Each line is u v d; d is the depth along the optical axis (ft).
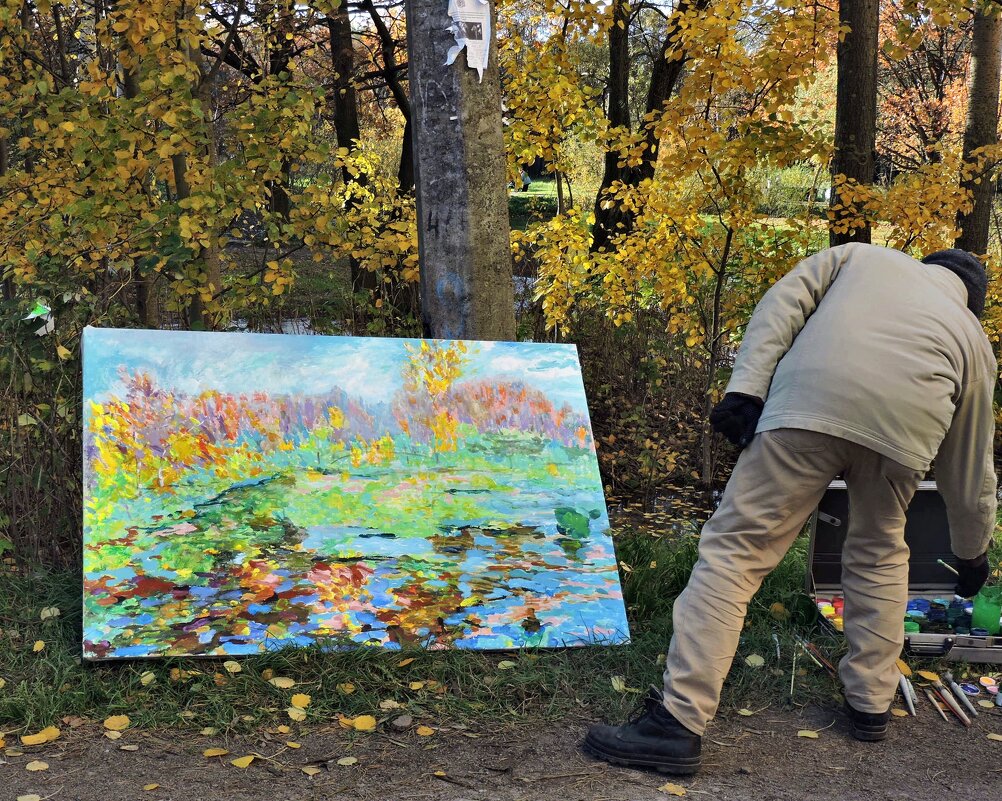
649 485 21.53
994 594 12.21
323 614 10.94
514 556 12.05
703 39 18.30
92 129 18.21
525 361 13.70
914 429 8.86
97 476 11.34
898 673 9.80
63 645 10.78
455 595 11.48
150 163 18.70
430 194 14.62
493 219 14.69
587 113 22.88
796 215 21.27
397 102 47.42
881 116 64.54
